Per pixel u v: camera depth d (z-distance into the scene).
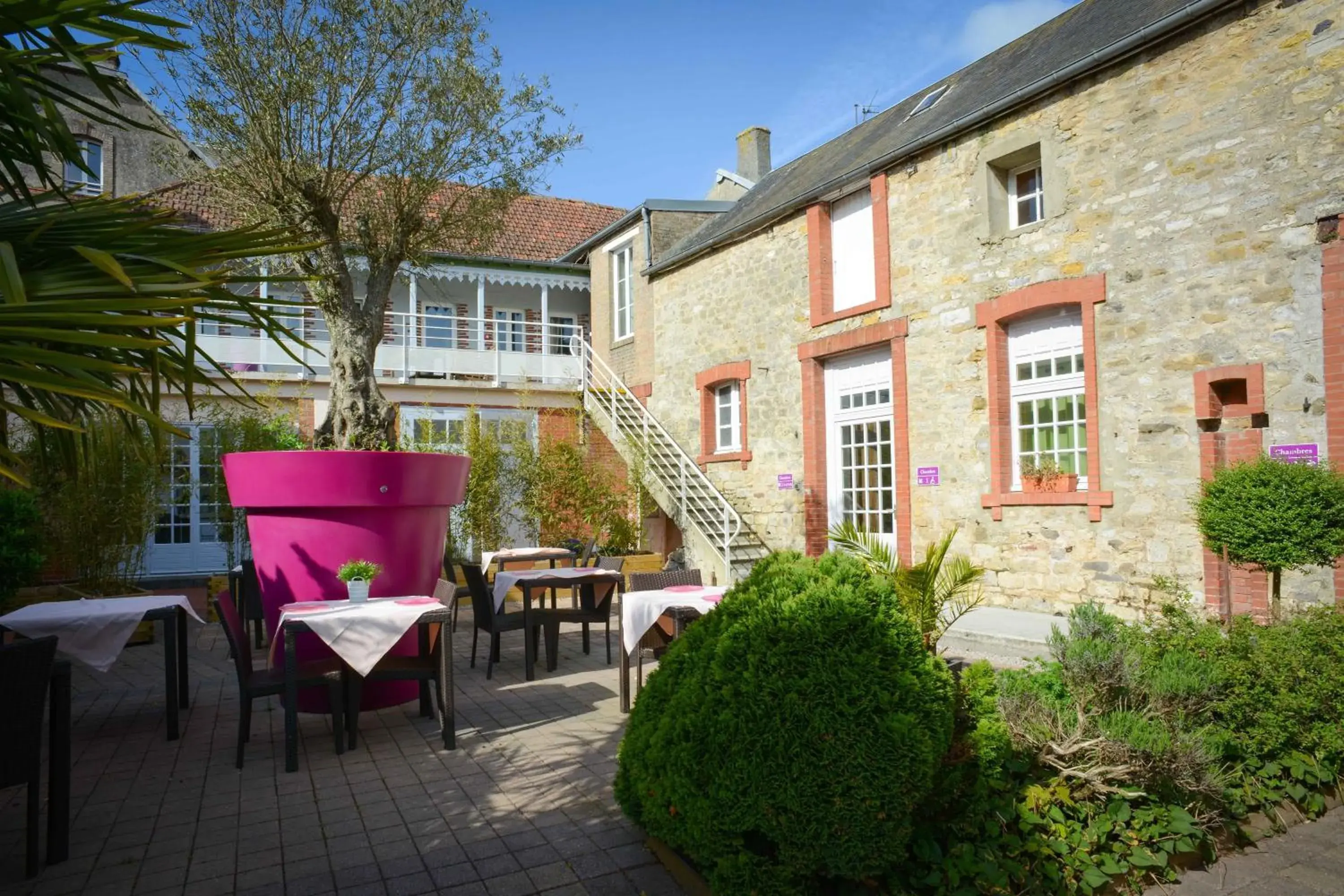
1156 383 7.09
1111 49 7.26
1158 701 3.73
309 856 3.26
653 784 3.07
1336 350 6.00
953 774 2.94
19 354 1.77
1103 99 7.53
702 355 13.12
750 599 3.10
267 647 7.96
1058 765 3.32
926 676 2.77
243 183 7.96
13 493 7.64
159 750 4.75
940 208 9.07
